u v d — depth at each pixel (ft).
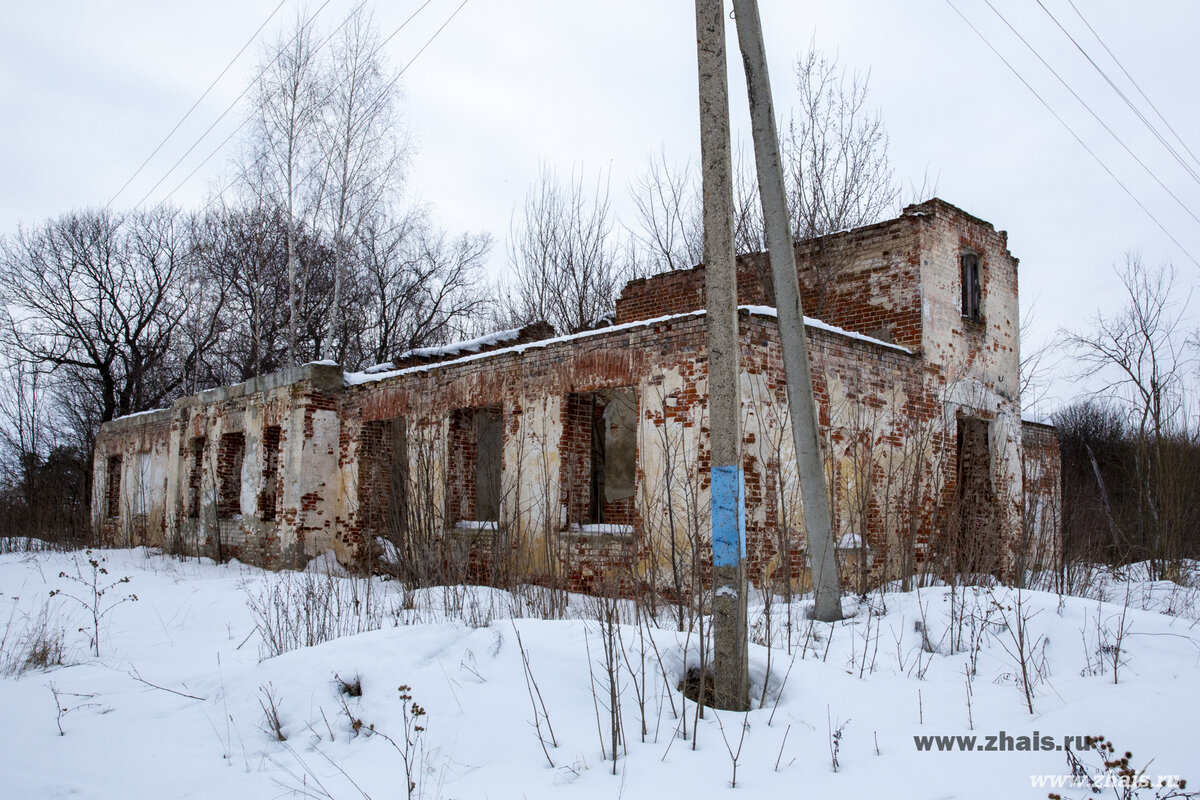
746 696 15.88
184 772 14.65
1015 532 43.80
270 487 53.57
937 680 17.95
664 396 31.76
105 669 23.31
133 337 97.25
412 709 14.79
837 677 17.15
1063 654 19.15
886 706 15.89
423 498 39.24
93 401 102.22
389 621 26.18
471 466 44.27
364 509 48.24
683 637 18.19
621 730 14.46
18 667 23.13
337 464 50.44
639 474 32.27
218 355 99.66
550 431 36.81
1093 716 13.75
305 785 13.51
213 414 59.57
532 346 38.04
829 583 24.03
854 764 13.03
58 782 14.23
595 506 45.06
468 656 17.66
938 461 39.32
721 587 16.22
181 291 98.73
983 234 45.39
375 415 47.70
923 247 40.68
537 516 36.73
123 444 75.77
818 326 33.47
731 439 16.51
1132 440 60.54
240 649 25.86
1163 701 13.88
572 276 73.67
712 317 16.89
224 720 17.07
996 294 45.85
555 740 14.47
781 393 31.68
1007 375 45.91
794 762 13.23
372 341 104.83
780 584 29.91
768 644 19.07
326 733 15.84
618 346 34.06
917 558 34.73
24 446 92.94
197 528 59.26
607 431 45.93
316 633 25.44
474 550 39.99
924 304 40.19
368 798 12.81
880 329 41.57
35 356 94.17
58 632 28.53
